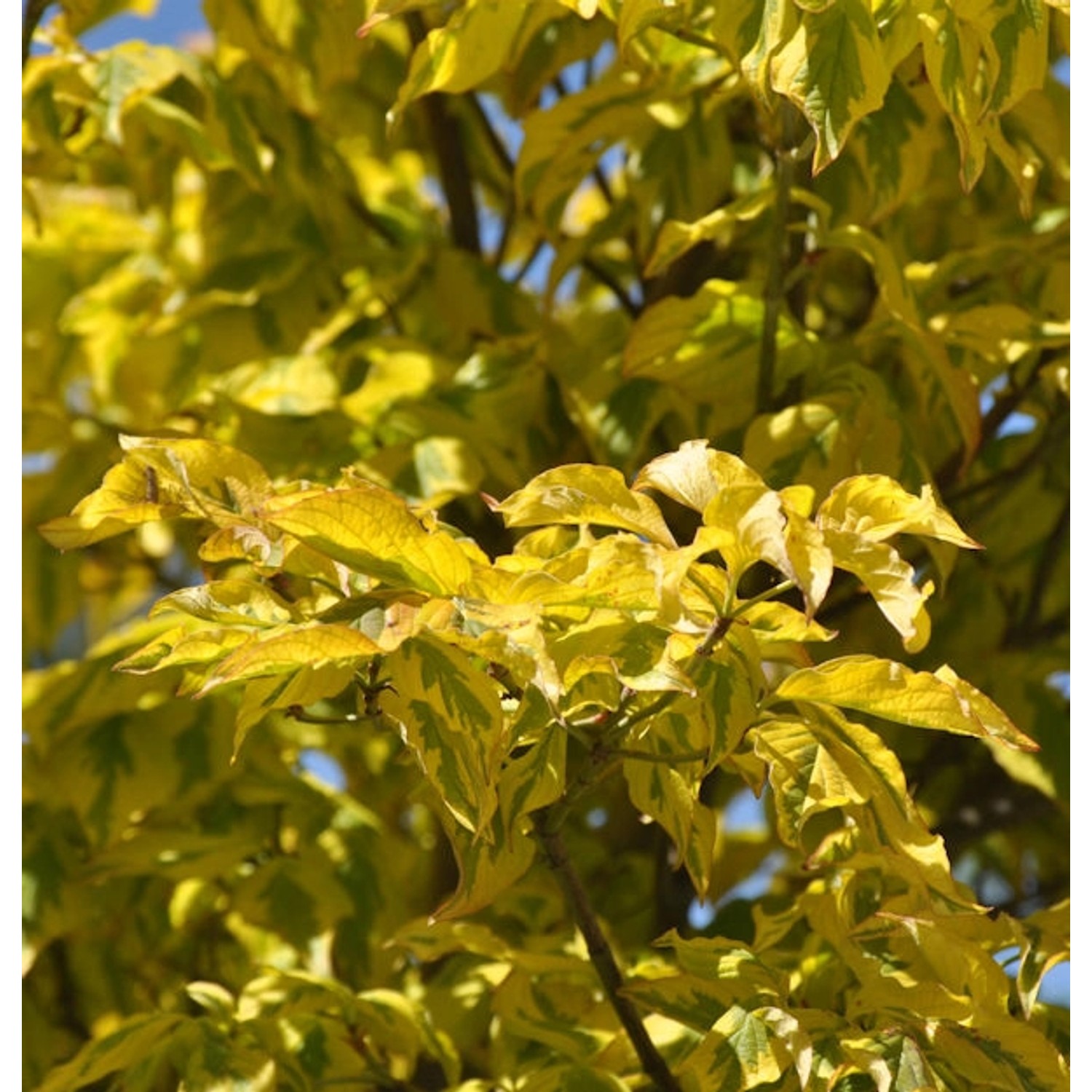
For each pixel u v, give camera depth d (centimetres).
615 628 140
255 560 142
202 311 199
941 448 191
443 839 194
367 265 203
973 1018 148
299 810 186
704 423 179
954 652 191
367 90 222
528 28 162
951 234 194
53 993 193
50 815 185
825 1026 149
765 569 175
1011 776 193
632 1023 154
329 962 180
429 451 180
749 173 192
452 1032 174
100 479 213
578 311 232
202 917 190
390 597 139
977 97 151
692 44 169
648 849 196
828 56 148
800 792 144
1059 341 173
